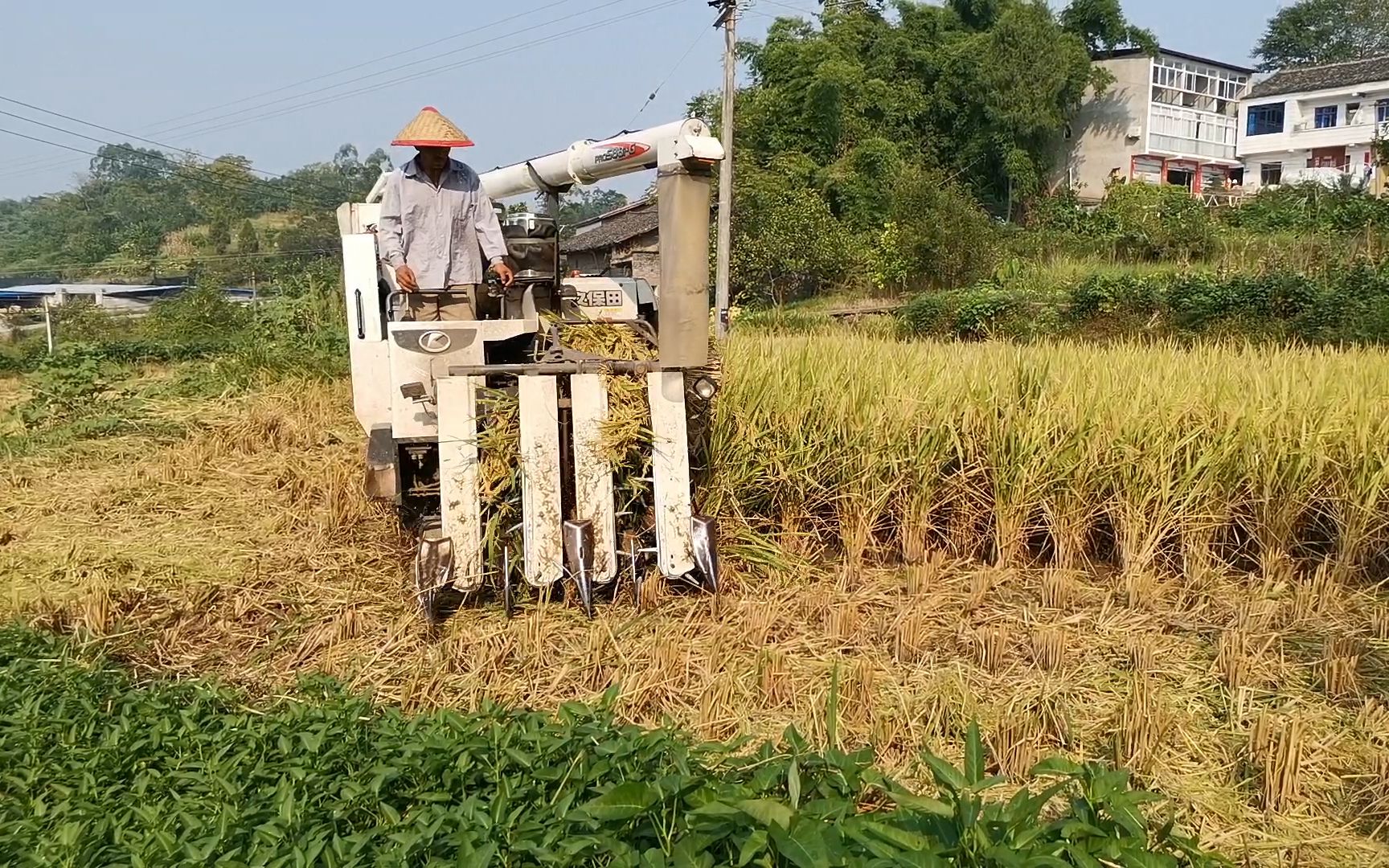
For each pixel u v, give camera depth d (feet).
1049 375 23.91
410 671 15.90
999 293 67.51
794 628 17.29
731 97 64.34
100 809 10.50
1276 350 31.22
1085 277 72.69
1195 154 145.79
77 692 13.87
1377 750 13.32
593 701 14.64
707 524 18.61
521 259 22.22
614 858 8.77
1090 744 13.50
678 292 18.12
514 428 18.42
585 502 18.15
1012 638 17.13
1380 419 21.04
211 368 50.70
